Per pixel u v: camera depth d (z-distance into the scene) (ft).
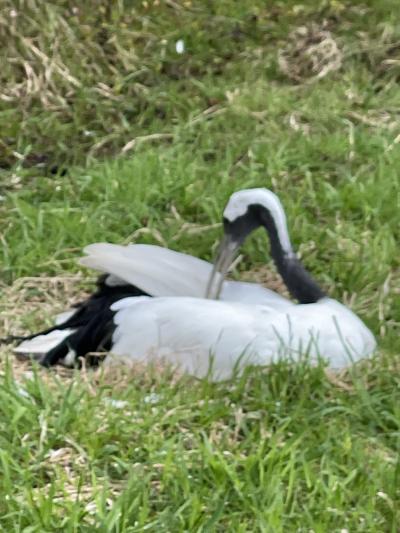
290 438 30.89
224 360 33.45
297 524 28.12
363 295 38.73
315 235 41.83
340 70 51.88
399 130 48.08
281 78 51.83
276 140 47.24
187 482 28.81
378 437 31.83
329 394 32.96
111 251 35.50
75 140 48.44
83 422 31.07
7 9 52.13
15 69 51.01
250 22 54.13
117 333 34.47
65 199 44.29
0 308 38.45
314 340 33.58
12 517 28.04
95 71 51.44
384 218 43.09
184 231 41.98
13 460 29.66
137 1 54.44
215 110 49.47
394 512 28.48
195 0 55.06
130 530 27.63
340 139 46.83
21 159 47.06
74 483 29.58
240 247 37.60
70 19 52.75
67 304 38.86
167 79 51.62
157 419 31.45
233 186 43.93
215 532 28.02
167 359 33.83
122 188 44.11
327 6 54.65
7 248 41.06
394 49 52.85
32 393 32.50
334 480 29.07
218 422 31.83
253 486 29.04
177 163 45.34
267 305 35.12
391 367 34.27
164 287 35.27
